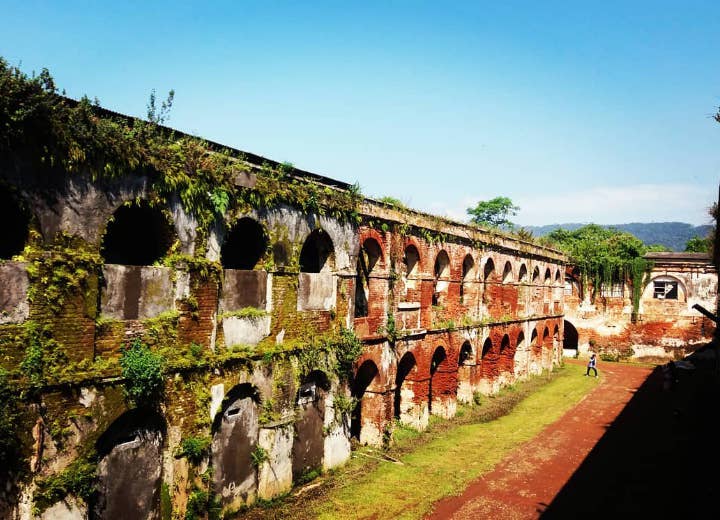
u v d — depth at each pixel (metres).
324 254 15.55
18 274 8.55
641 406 26.23
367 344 17.12
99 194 9.56
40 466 8.83
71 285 9.16
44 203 8.78
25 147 8.49
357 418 19.48
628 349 41.59
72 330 9.22
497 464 17.23
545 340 35.88
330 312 15.45
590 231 60.12
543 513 13.79
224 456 12.32
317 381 15.45
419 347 20.27
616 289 42.25
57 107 8.77
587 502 14.55
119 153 9.70
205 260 11.54
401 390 20.66
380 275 17.89
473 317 24.56
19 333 8.56
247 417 12.96
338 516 12.92
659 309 41.00
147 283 10.51
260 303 13.17
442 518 13.29
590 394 28.91
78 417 9.30
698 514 13.79
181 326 11.12
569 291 43.59
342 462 16.30
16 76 8.31
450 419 22.39
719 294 23.56
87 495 9.42
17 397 8.48
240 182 12.24
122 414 9.99
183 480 11.22
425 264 20.47
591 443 19.98
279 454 13.73
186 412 11.23
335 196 15.32
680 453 18.86
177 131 11.17
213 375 11.78
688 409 25.45
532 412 24.38
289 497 13.88
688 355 38.47
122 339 10.06
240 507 12.75
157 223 10.91
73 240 9.21
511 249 28.42
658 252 45.62
